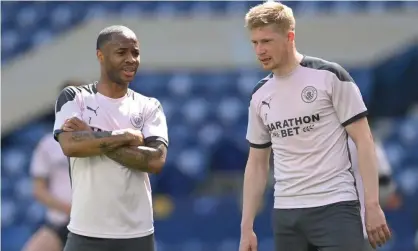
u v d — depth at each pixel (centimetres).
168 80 4144
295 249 1487
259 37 1442
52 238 2109
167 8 4428
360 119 1444
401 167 3653
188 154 3738
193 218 3047
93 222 1444
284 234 1495
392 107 4075
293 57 1471
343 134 1461
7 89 4025
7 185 3778
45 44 4134
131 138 1436
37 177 2111
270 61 1447
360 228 1445
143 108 1516
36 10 4575
